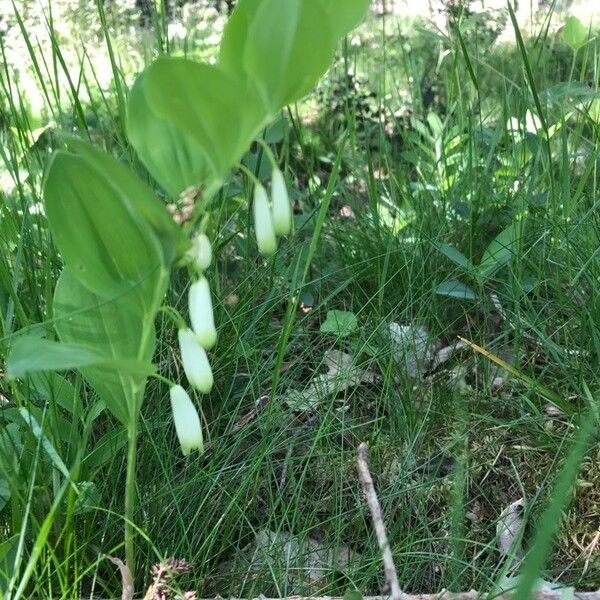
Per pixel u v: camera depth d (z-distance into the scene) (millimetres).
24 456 298
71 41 802
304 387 406
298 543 319
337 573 316
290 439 358
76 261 215
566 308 426
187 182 232
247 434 350
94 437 341
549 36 734
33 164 509
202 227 221
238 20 203
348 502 349
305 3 180
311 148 724
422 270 440
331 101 817
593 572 309
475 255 493
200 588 302
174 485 337
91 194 207
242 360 411
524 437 369
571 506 331
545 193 500
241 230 470
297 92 200
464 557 312
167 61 178
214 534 310
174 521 318
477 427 377
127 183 188
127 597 265
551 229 459
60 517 289
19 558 241
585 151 549
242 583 304
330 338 446
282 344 322
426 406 389
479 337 438
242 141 204
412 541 322
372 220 518
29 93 815
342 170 716
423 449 371
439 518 324
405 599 284
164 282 212
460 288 424
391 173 580
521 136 529
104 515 312
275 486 357
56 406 308
